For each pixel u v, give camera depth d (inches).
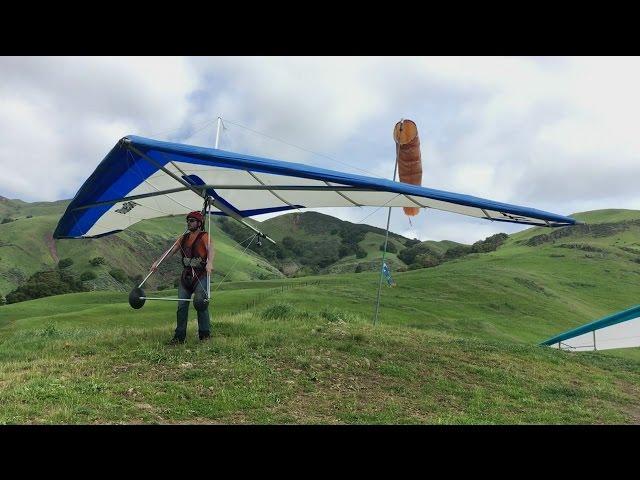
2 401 229.9
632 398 361.1
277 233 5580.7
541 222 308.8
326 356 342.0
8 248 3531.0
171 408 234.8
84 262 3553.2
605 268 2497.5
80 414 218.2
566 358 465.4
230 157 304.8
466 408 282.2
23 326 1113.4
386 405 269.3
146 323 1084.5
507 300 1768.0
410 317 1401.3
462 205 294.5
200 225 364.8
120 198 403.2
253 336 381.7
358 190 310.0
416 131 499.5
